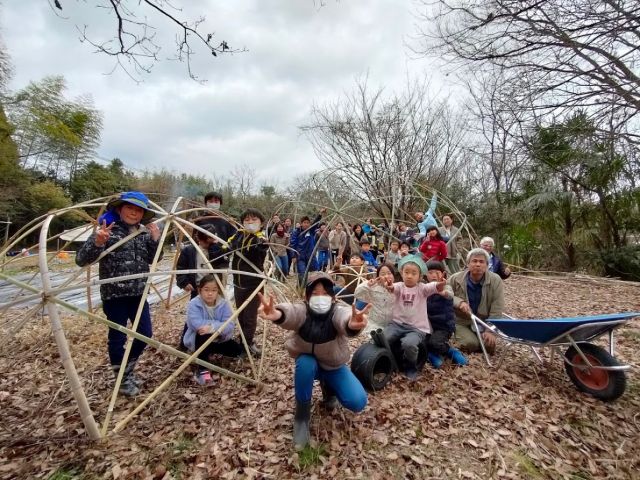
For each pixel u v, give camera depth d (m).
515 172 11.10
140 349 3.52
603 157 10.59
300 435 2.75
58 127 27.67
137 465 2.53
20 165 24.77
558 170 11.23
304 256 9.63
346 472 2.50
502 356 4.18
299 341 2.84
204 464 2.55
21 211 22.62
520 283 10.94
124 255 3.36
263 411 3.20
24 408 3.26
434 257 7.02
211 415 3.15
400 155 17.59
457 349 4.56
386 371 3.73
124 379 3.43
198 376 3.70
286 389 3.58
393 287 4.16
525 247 13.05
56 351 4.49
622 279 11.67
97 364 4.09
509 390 3.67
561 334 3.60
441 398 3.48
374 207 16.05
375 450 2.73
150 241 3.60
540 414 3.28
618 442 2.97
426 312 4.11
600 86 5.84
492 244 6.38
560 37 5.48
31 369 4.03
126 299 3.42
